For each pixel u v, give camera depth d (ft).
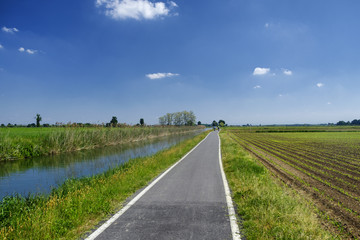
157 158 44.50
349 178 34.53
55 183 31.40
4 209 19.06
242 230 14.38
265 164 46.68
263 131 274.16
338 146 90.89
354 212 19.94
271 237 13.44
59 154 59.88
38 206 18.30
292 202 19.21
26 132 74.38
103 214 17.17
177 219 16.19
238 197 21.39
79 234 14.03
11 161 48.85
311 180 32.63
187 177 31.09
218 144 91.09
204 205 19.24
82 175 35.55
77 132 72.08
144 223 15.51
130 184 25.75
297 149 79.25
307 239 13.14
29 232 14.07
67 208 17.62
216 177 31.04
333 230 16.17
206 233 13.94
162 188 25.07
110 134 87.30
